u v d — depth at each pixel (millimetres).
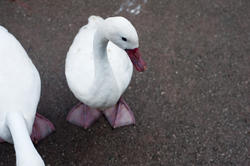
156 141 1729
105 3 2025
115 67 1584
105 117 1775
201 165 1685
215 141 1722
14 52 1592
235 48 1907
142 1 2021
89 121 1755
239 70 1855
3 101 1520
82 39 1634
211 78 1841
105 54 1485
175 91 1817
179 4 2016
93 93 1562
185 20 1979
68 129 1757
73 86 1597
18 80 1551
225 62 1875
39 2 2023
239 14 1990
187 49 1907
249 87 1818
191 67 1866
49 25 1978
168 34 1946
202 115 1771
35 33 1958
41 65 1884
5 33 1623
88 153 1713
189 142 1725
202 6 2010
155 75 1851
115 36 1402
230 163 1683
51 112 1791
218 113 1771
